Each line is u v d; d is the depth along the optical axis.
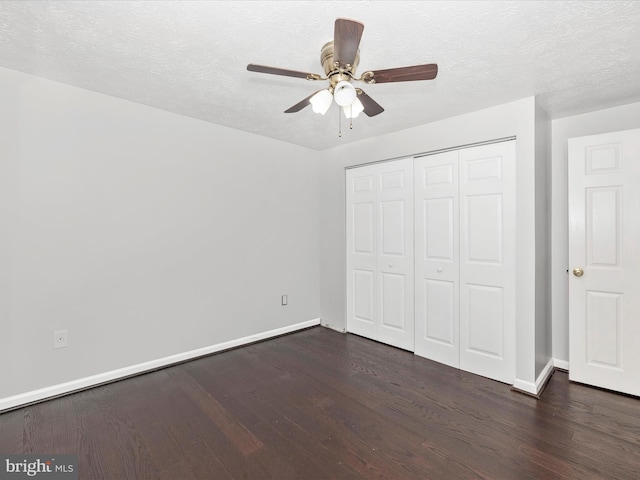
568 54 1.83
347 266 3.81
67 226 2.32
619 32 1.62
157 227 2.75
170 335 2.84
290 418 2.07
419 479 1.56
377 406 2.21
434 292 2.99
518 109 2.43
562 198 2.80
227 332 3.22
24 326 2.17
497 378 2.59
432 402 2.26
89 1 1.43
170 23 1.59
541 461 1.68
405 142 3.13
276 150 3.59
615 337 2.42
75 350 2.37
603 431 1.92
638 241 2.33
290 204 3.75
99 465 1.66
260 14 1.51
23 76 2.13
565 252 2.79
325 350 3.24
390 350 3.24
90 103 2.40
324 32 1.65
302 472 1.62
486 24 1.57
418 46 1.76
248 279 3.38
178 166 2.86
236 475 1.60
